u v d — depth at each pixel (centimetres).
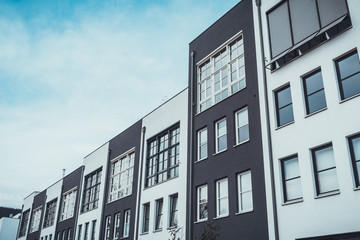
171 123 2678
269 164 1728
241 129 2034
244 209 1852
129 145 3234
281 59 1866
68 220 4088
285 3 1927
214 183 2072
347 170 1402
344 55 1568
